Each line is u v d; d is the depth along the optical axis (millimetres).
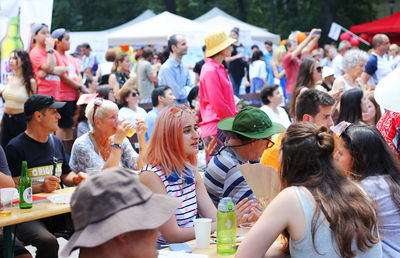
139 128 5312
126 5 35250
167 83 8742
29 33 8242
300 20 34156
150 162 3588
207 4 36219
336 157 3475
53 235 4422
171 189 3570
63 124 9000
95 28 34906
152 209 1790
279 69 13891
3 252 3908
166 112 3604
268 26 36125
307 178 2658
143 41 15344
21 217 3695
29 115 4609
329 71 8539
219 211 3115
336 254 2551
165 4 34906
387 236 3232
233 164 3912
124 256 1775
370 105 6195
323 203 2564
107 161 4793
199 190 3785
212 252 3131
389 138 4711
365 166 3340
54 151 4777
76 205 1771
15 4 7266
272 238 2592
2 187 4172
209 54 6441
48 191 4520
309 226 2555
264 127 3963
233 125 3990
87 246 1688
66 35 9141
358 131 3375
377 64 9531
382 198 3227
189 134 3607
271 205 2629
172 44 8672
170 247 3186
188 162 3627
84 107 6777
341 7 34125
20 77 7531
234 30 13781
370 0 34438
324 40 33312
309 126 2750
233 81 13664
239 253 2619
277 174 3420
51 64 8359
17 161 4570
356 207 2568
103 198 1746
